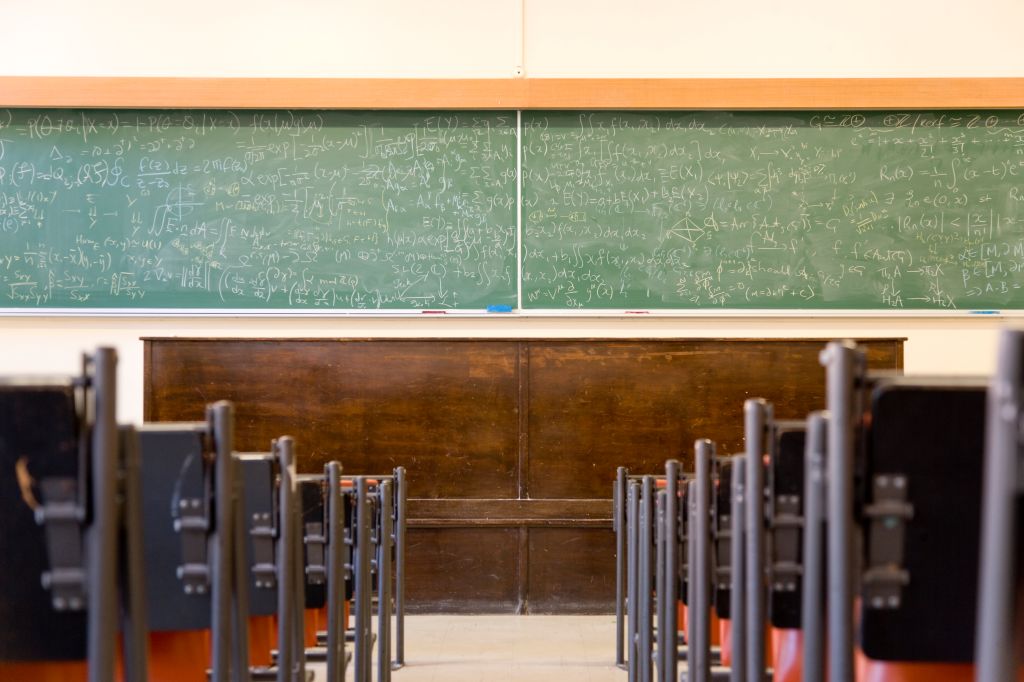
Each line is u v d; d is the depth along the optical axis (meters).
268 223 4.80
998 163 4.80
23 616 1.20
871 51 4.85
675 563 2.38
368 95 4.77
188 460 1.59
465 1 4.85
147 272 4.79
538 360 4.43
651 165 4.79
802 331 4.80
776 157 4.79
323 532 2.38
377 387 4.42
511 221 4.79
